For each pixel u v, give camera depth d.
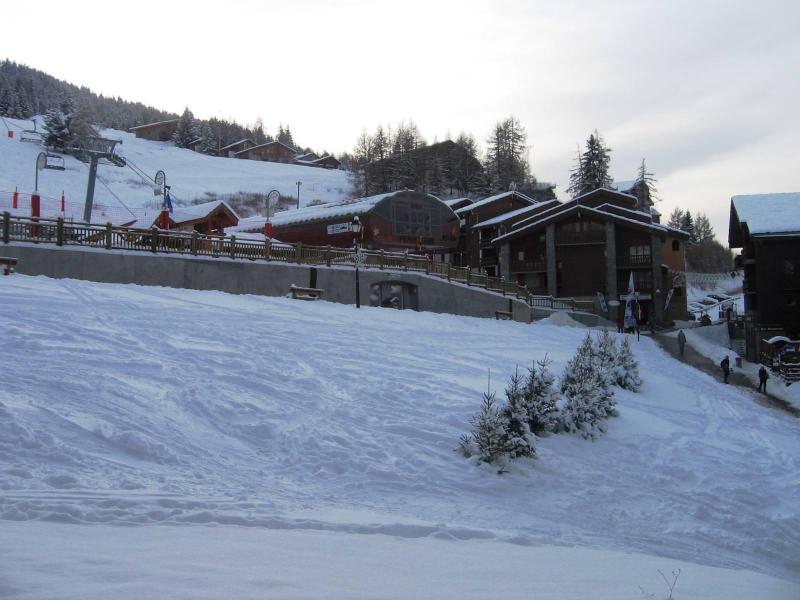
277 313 27.75
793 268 44.25
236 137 187.12
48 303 21.42
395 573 6.20
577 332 41.66
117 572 5.27
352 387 17.59
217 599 4.77
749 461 17.23
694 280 107.12
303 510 9.46
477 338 31.44
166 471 10.71
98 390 13.75
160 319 21.88
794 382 32.91
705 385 31.02
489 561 7.30
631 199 65.31
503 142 127.12
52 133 99.56
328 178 138.62
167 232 30.78
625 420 19.56
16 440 10.53
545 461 14.41
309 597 5.02
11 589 4.62
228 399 14.94
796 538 12.36
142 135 163.88
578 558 8.20
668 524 12.05
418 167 117.88
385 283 39.03
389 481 11.99
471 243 72.06
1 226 26.27
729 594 6.70
